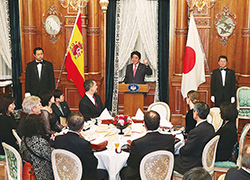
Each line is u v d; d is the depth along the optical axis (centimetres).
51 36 709
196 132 360
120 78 738
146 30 706
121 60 723
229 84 629
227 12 662
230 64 682
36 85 642
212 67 688
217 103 635
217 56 683
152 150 324
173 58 691
